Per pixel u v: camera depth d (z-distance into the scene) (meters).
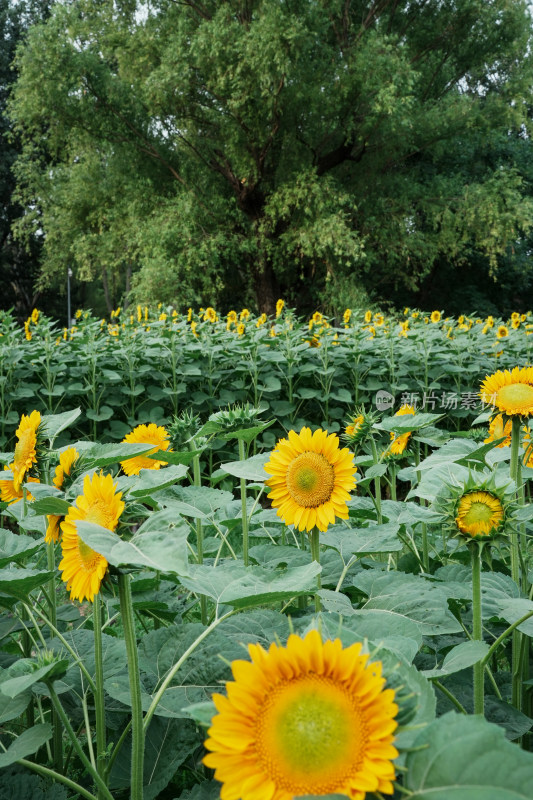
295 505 1.79
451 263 22.62
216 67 16.27
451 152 22.25
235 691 0.82
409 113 18.64
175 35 17.47
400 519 2.35
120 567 1.18
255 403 6.45
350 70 17.59
